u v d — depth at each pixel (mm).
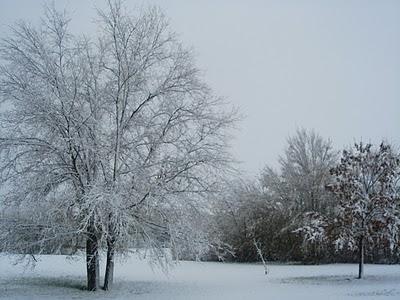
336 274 25891
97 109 18781
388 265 32969
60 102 18031
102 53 19484
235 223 39594
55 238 17672
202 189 18578
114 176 17750
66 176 18109
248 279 24031
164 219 18078
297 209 39781
